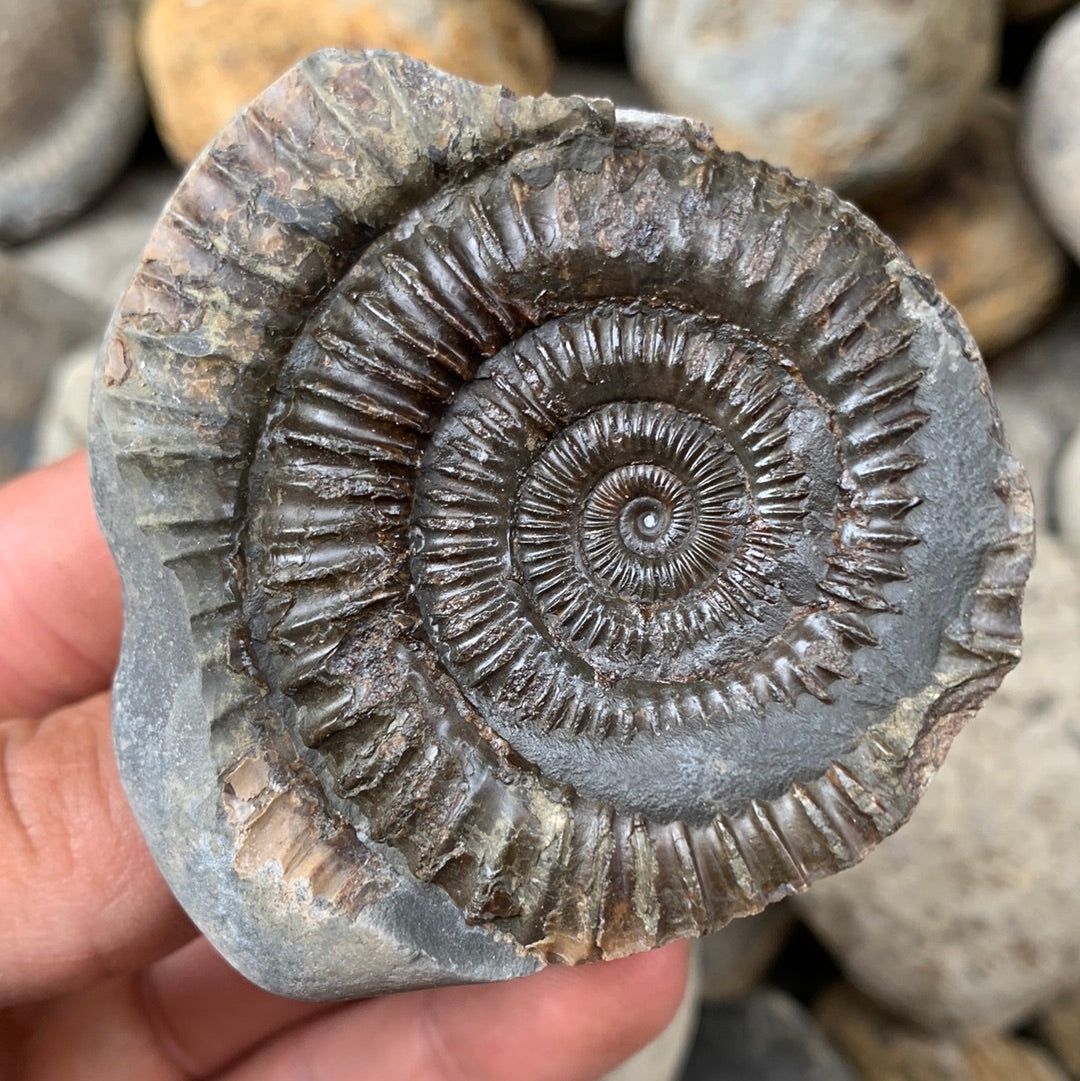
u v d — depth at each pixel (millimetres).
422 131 70
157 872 75
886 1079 128
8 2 142
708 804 74
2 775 75
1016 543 73
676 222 70
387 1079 90
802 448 74
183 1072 99
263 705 70
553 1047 86
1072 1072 130
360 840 70
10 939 72
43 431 149
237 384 69
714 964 134
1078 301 143
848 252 72
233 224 69
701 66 115
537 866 70
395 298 69
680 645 77
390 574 70
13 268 151
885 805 72
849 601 74
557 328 72
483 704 74
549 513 75
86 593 96
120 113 157
